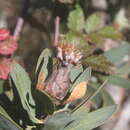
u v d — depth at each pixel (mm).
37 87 548
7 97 614
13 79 574
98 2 1209
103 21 1187
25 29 1530
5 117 537
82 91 542
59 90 546
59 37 941
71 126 571
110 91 1298
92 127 575
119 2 1225
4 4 1543
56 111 565
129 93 1436
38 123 570
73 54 565
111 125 1426
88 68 575
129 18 1246
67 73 549
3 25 1532
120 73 949
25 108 571
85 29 914
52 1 1096
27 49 1480
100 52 928
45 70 564
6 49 795
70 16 908
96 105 821
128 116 1434
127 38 1152
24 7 1073
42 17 1211
